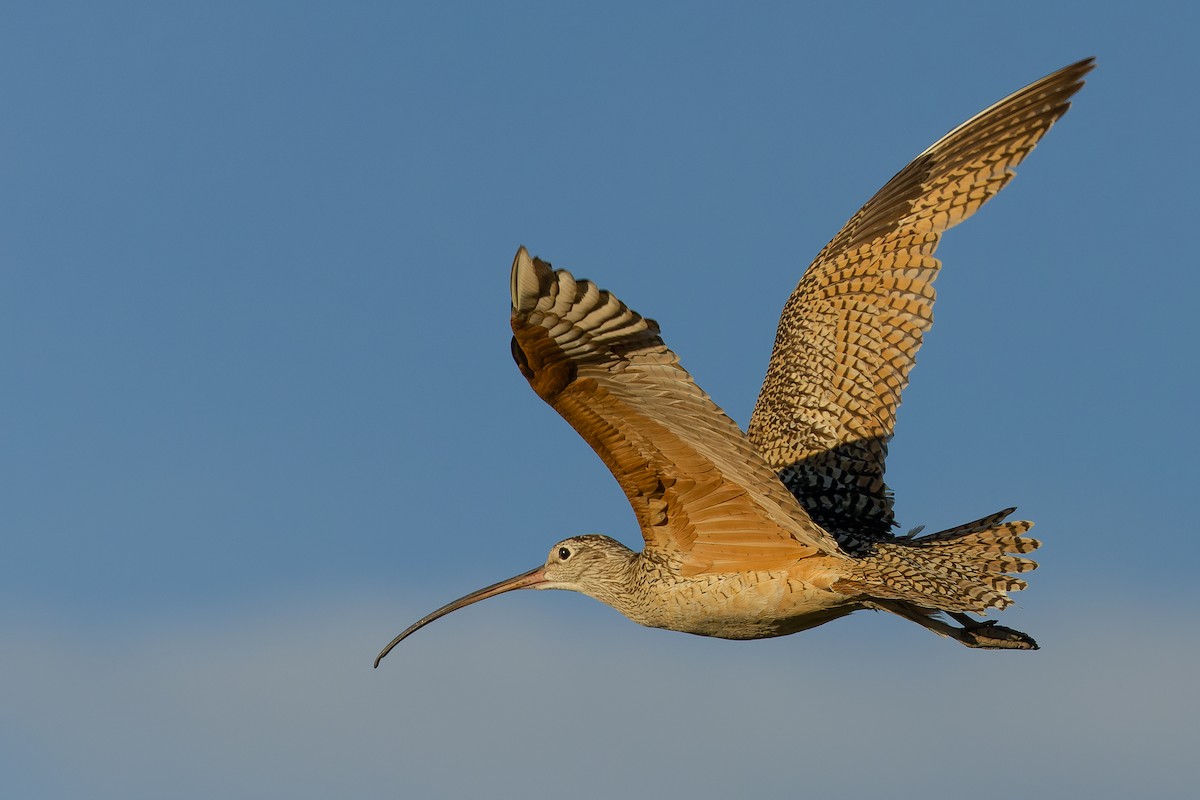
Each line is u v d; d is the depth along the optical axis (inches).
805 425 665.6
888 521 637.3
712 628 613.0
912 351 658.2
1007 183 665.0
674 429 502.0
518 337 459.8
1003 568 577.0
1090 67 662.5
